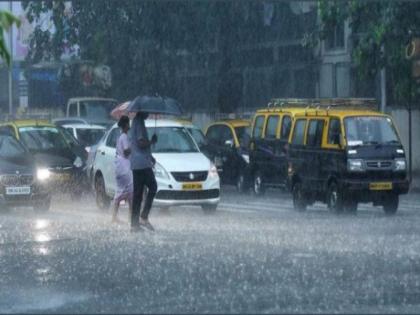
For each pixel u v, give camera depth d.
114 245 25.56
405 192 34.28
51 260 23.06
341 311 16.61
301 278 20.06
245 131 48.66
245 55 63.72
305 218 33.31
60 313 16.75
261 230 29.05
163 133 35.97
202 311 16.69
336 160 34.31
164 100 30.69
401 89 49.06
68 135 44.97
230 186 51.78
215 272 20.91
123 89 63.25
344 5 49.28
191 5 61.06
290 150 37.19
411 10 47.94
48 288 19.33
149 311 16.78
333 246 25.09
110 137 37.16
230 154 47.53
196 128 44.78
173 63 62.53
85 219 33.28
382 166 34.03
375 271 20.98
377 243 25.70
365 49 49.19
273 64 64.31
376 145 34.09
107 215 35.06
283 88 64.38
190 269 21.34
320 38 51.59
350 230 29.00
